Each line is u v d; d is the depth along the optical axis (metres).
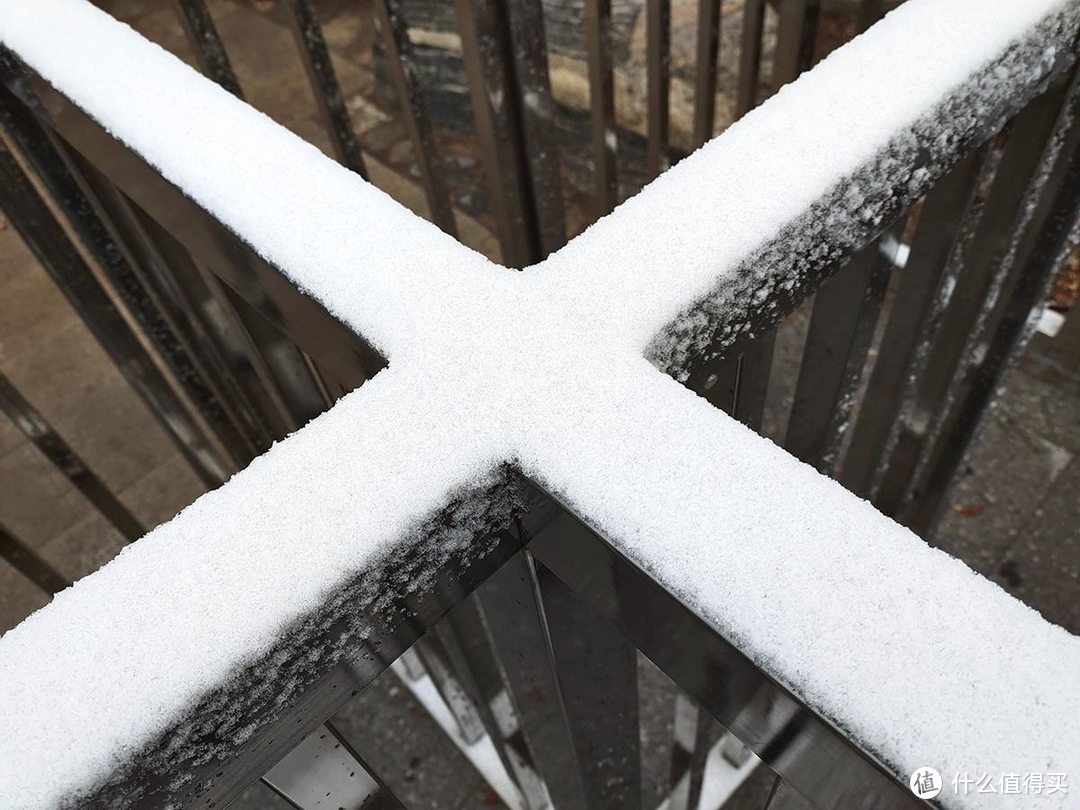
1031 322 0.77
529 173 0.84
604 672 0.47
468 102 2.08
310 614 0.26
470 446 0.28
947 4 0.40
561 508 0.27
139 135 0.42
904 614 0.23
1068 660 0.22
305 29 0.81
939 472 1.00
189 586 0.26
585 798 0.61
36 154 0.67
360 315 0.33
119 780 0.24
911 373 0.69
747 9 0.90
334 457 0.28
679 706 0.91
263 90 2.33
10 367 1.87
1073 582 1.31
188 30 0.84
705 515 0.26
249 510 0.27
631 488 0.27
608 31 0.87
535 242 0.92
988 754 0.21
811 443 0.64
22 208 0.80
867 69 0.38
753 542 0.25
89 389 1.84
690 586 0.25
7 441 1.77
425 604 0.30
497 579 0.39
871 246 0.46
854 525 0.25
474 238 1.93
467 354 0.31
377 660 0.29
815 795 0.27
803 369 0.57
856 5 1.40
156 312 0.86
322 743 0.35
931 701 0.22
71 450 1.10
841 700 0.22
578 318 0.32
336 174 0.39
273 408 0.87
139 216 0.60
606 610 0.30
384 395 0.30
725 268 0.33
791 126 0.36
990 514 1.37
